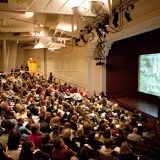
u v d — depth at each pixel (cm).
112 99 1908
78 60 2362
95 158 552
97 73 2003
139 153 696
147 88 1631
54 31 1340
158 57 1493
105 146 620
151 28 1157
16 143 481
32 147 479
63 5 630
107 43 1827
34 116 924
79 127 766
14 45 2550
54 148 527
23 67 2647
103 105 1360
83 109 1101
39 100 1197
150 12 1012
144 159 618
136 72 1767
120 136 732
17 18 1109
